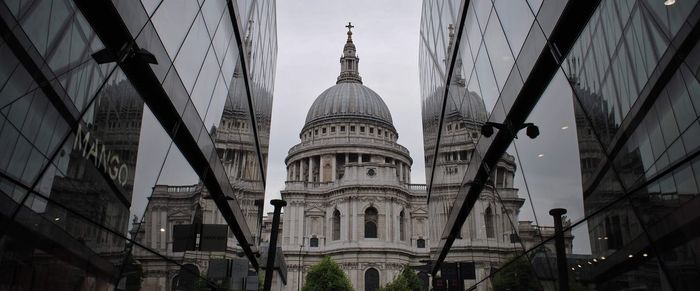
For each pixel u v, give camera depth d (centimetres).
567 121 1023
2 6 599
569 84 1006
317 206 11500
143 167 1236
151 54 1145
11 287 707
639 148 740
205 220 2017
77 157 867
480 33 1748
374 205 10956
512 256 1574
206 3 1589
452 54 2316
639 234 765
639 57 715
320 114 15038
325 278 8931
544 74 1172
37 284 780
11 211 689
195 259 1888
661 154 679
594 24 878
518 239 1484
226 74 2050
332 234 11138
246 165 2817
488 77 1670
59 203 823
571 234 1038
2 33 607
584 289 998
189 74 1516
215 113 1962
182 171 1639
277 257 6338
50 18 723
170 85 1341
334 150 13438
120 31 986
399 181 11512
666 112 656
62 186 828
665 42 641
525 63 1245
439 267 3159
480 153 1872
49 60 730
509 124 1462
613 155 826
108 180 1015
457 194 2403
